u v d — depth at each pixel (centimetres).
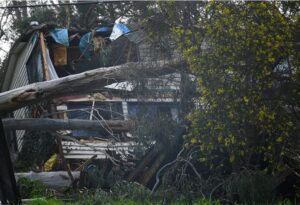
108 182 1303
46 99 1214
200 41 1022
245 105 993
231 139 1005
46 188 1445
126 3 1435
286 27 984
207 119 1017
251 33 969
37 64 1986
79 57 2084
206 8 1009
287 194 1156
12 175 1160
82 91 1220
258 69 983
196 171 1107
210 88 998
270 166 1097
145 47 1201
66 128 1453
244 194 1014
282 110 1012
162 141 1180
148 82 1141
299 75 1005
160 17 1114
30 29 2014
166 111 1155
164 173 1162
